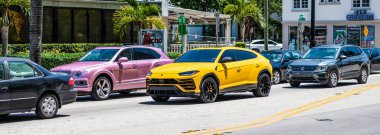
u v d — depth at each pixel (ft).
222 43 130.82
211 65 57.72
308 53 81.92
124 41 112.47
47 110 46.47
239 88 60.75
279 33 227.40
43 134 37.70
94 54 67.67
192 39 183.62
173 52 106.11
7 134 38.01
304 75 76.79
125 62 66.23
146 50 69.51
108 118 45.65
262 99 61.00
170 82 55.67
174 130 38.75
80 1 104.42
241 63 61.11
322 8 172.76
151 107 54.29
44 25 99.66
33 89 45.29
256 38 225.97
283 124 41.73
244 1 152.15
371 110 50.06
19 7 91.20
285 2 176.14
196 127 40.16
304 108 51.75
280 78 87.66
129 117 46.14
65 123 43.04
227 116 46.26
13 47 92.17
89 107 55.72
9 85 43.55
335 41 172.14
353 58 81.87
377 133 37.91
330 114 47.37
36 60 69.72
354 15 168.35
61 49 98.53
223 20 141.49
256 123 42.11
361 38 169.89
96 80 63.21
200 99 56.54
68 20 103.76
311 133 37.88
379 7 166.30
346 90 72.02
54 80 47.19
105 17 110.42
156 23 106.63
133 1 106.32
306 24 174.50
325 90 72.54
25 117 47.98
